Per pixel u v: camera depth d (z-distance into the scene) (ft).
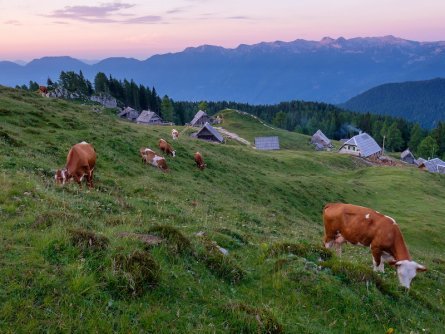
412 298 38.65
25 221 34.14
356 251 62.13
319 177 190.29
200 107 637.71
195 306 26.40
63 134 101.76
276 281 32.37
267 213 95.66
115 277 25.86
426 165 385.91
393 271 47.29
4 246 27.45
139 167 101.76
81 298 23.75
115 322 22.97
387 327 30.96
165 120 547.49
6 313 21.36
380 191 197.16
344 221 47.09
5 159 64.34
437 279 54.54
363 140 390.83
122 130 135.33
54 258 27.09
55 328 21.44
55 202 42.86
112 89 602.85
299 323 27.37
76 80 561.43
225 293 29.53
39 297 23.13
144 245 31.71
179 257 31.96
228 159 161.27
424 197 195.00
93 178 75.00
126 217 45.09
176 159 125.39
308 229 90.68
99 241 29.48
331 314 30.30
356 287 34.14
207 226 49.03
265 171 167.73
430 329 33.40
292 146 461.78
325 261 37.58
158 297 26.20
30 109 116.57
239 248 41.11
